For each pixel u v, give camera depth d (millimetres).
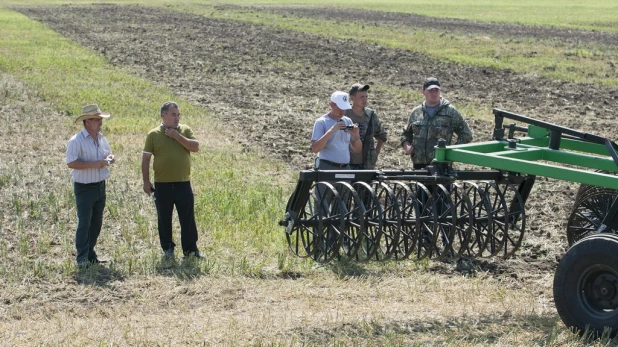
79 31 48781
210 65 33031
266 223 11766
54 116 21062
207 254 10547
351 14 68438
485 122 21156
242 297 8953
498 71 32000
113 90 25781
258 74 30797
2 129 19000
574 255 7516
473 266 10141
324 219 8680
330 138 10289
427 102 10797
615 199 8531
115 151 16969
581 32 51219
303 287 9281
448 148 8555
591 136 8258
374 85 28031
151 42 42281
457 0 98125
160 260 10227
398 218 8203
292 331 7789
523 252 10781
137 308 8609
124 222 11898
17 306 8617
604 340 7250
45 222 11820
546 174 7770
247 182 14484
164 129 10219
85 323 8062
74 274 9703
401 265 10125
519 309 8539
